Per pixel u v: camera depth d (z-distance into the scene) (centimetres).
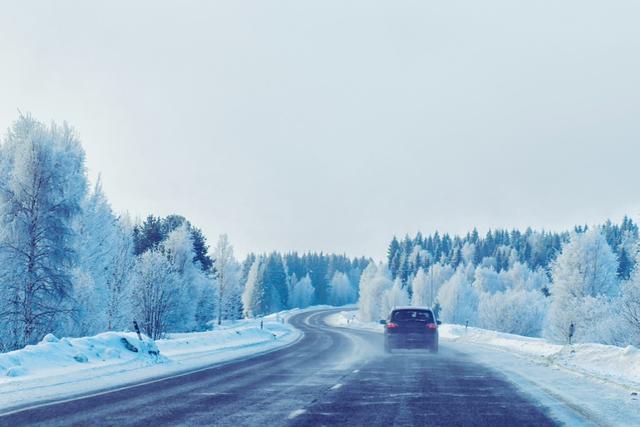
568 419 884
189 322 6181
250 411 953
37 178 3331
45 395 1138
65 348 1762
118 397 1122
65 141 3803
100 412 937
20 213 3331
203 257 8069
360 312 12375
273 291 17312
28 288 3269
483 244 19550
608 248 5488
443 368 1828
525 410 973
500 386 1336
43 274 3331
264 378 1509
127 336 2067
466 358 2297
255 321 9062
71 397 1115
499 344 3566
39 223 3338
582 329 4662
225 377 1531
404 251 19738
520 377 1547
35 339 3297
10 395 1134
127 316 4334
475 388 1295
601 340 4256
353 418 884
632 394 1186
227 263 8206
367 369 1791
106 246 4069
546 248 17875
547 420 874
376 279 12369
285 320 10912
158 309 4700
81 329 3550
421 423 841
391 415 915
